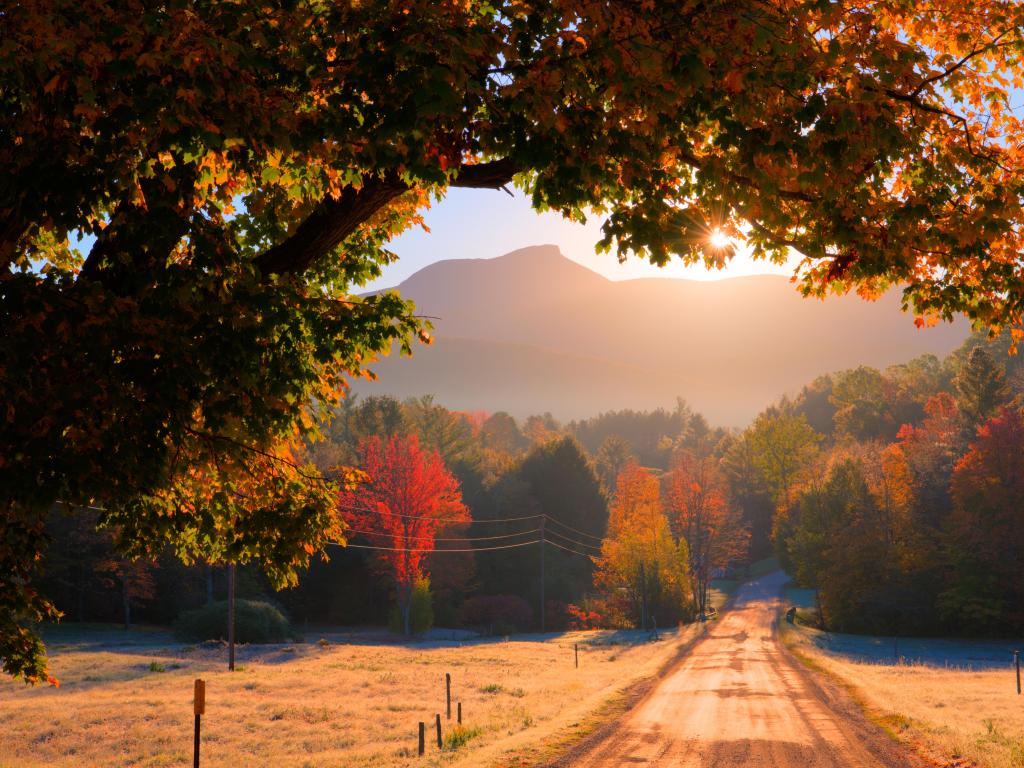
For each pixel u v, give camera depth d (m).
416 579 77.25
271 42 6.62
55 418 6.41
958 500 76.94
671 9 7.32
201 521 9.95
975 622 74.44
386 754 20.00
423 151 6.96
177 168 7.58
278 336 8.08
